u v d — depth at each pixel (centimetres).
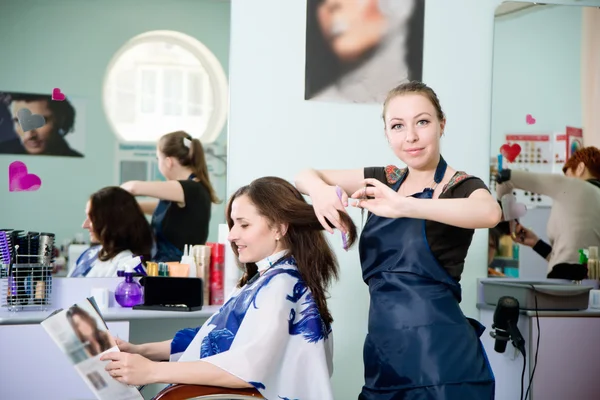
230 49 290
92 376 176
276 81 296
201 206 286
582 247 317
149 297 262
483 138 313
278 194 194
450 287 196
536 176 316
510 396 288
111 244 276
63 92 273
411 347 188
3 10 268
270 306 183
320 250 196
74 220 274
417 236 194
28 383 238
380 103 305
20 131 270
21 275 261
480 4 313
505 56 314
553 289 280
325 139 301
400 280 195
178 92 284
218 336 191
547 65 318
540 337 276
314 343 184
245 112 292
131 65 279
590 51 321
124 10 277
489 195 189
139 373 174
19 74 269
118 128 277
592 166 319
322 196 193
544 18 318
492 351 300
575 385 279
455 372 183
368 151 305
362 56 303
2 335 236
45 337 239
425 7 308
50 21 271
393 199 184
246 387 178
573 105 320
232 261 275
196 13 285
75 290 272
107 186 276
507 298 268
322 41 300
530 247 315
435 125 199
